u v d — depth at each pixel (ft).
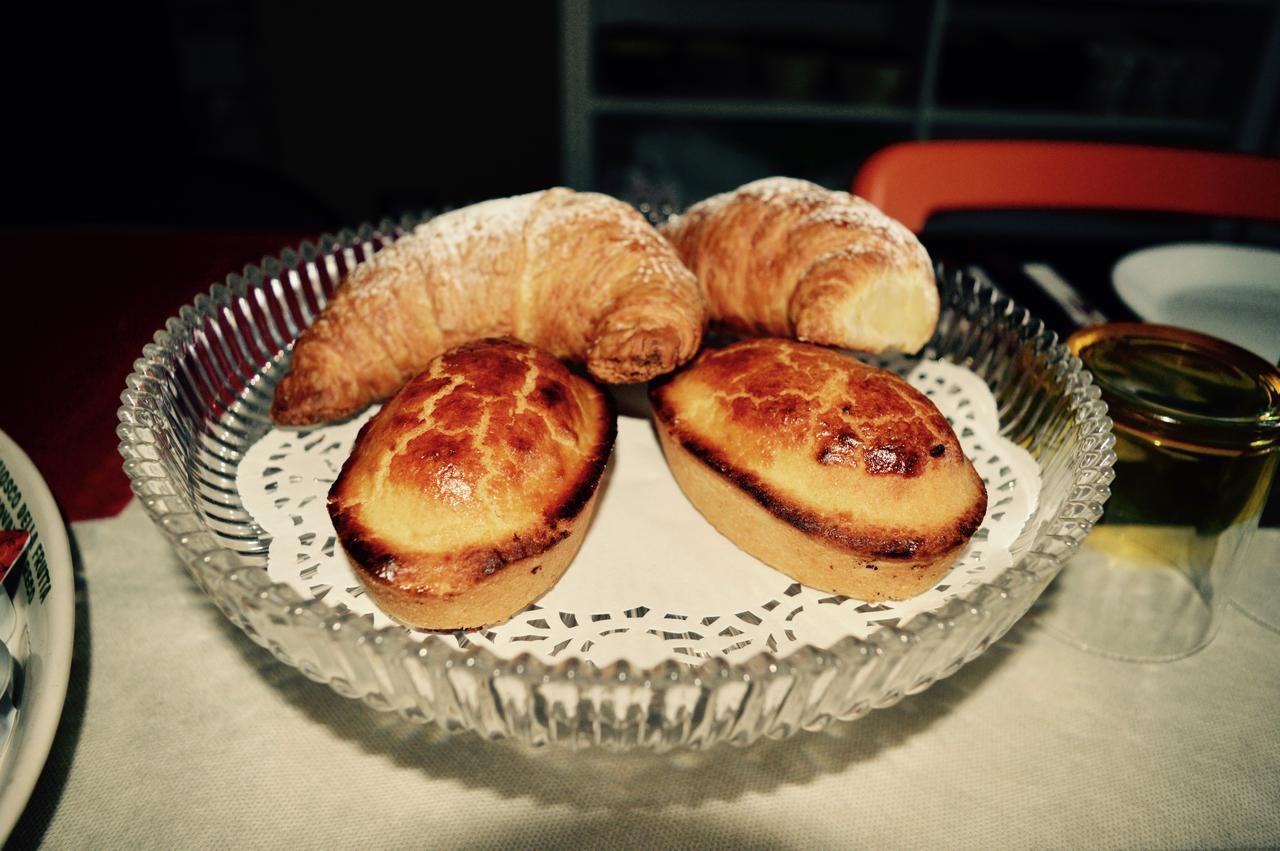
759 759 0.66
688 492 0.80
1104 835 0.61
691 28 3.14
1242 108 2.87
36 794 0.62
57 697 0.61
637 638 0.67
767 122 3.06
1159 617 0.76
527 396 0.76
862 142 3.03
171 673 0.70
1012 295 1.15
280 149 3.29
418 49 3.13
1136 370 0.77
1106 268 1.23
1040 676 0.72
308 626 0.56
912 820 0.62
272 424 0.90
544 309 0.94
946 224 3.00
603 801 0.63
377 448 0.73
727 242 0.99
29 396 0.97
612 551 0.75
